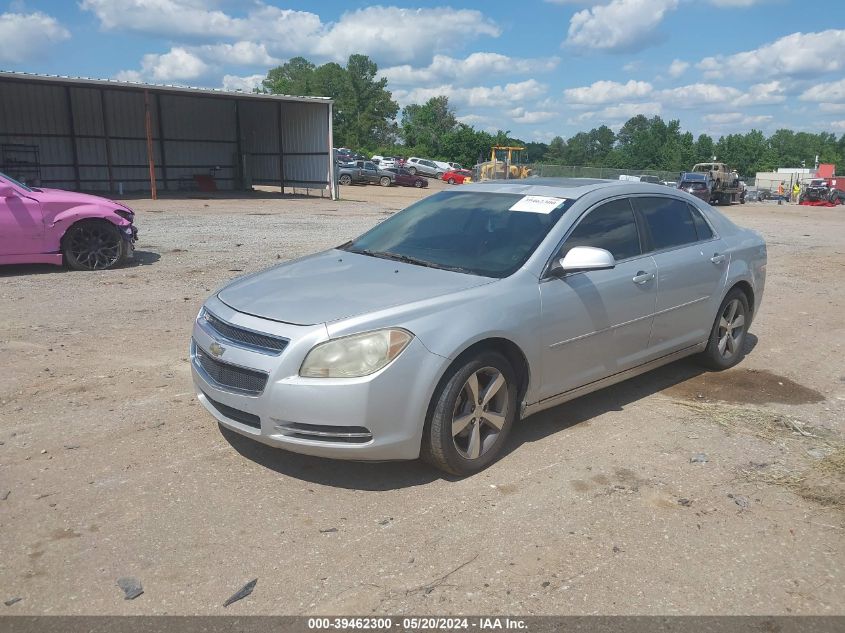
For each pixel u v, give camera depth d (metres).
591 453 4.35
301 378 3.55
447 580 3.05
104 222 10.09
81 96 28.48
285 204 25.52
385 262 4.54
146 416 4.72
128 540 3.30
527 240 4.49
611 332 4.71
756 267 6.13
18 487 3.75
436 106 114.56
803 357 6.62
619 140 146.88
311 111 29.53
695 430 4.75
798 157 147.88
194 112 32.03
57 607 2.83
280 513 3.56
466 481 3.95
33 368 5.63
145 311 7.65
